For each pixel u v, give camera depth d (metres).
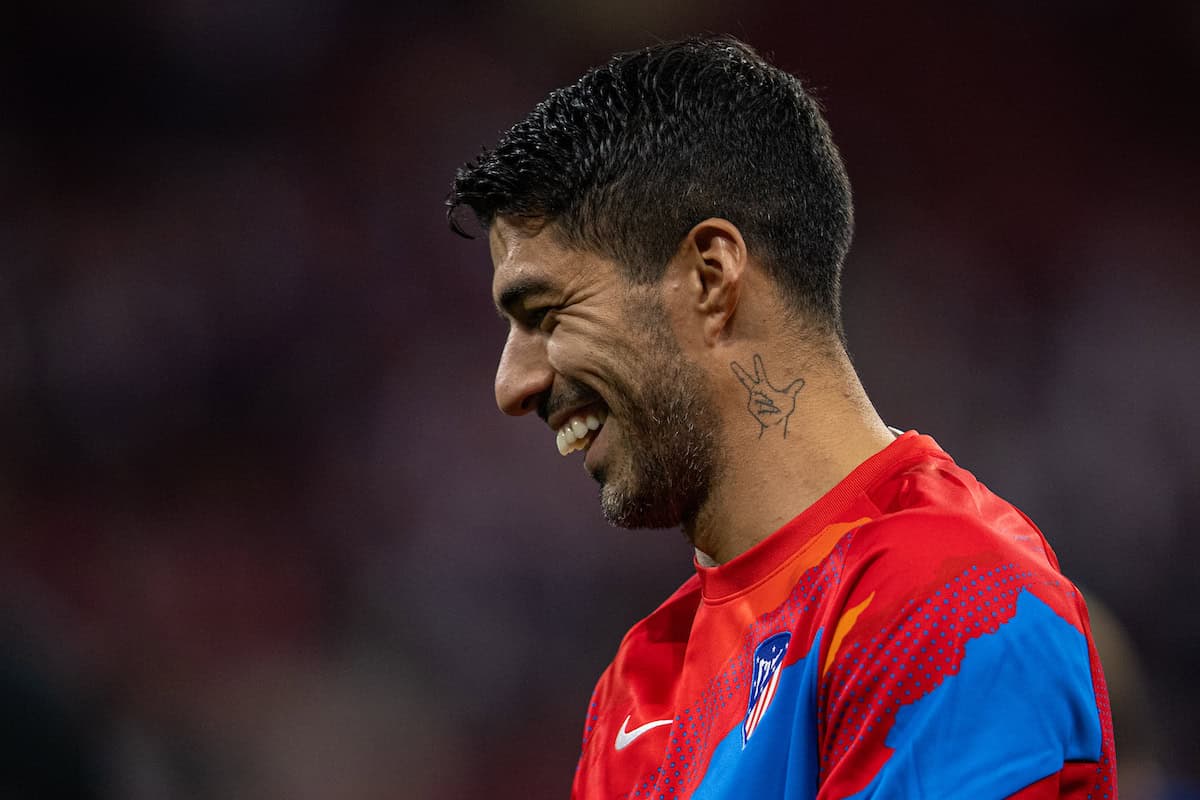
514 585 29.44
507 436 31.19
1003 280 36.72
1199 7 39.69
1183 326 35.94
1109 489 33.03
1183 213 38.53
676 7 36.75
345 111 35.38
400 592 29.62
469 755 27.45
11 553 28.95
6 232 32.53
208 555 29.88
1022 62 39.53
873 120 38.75
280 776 26.70
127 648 28.06
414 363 32.81
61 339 31.47
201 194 34.00
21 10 34.09
